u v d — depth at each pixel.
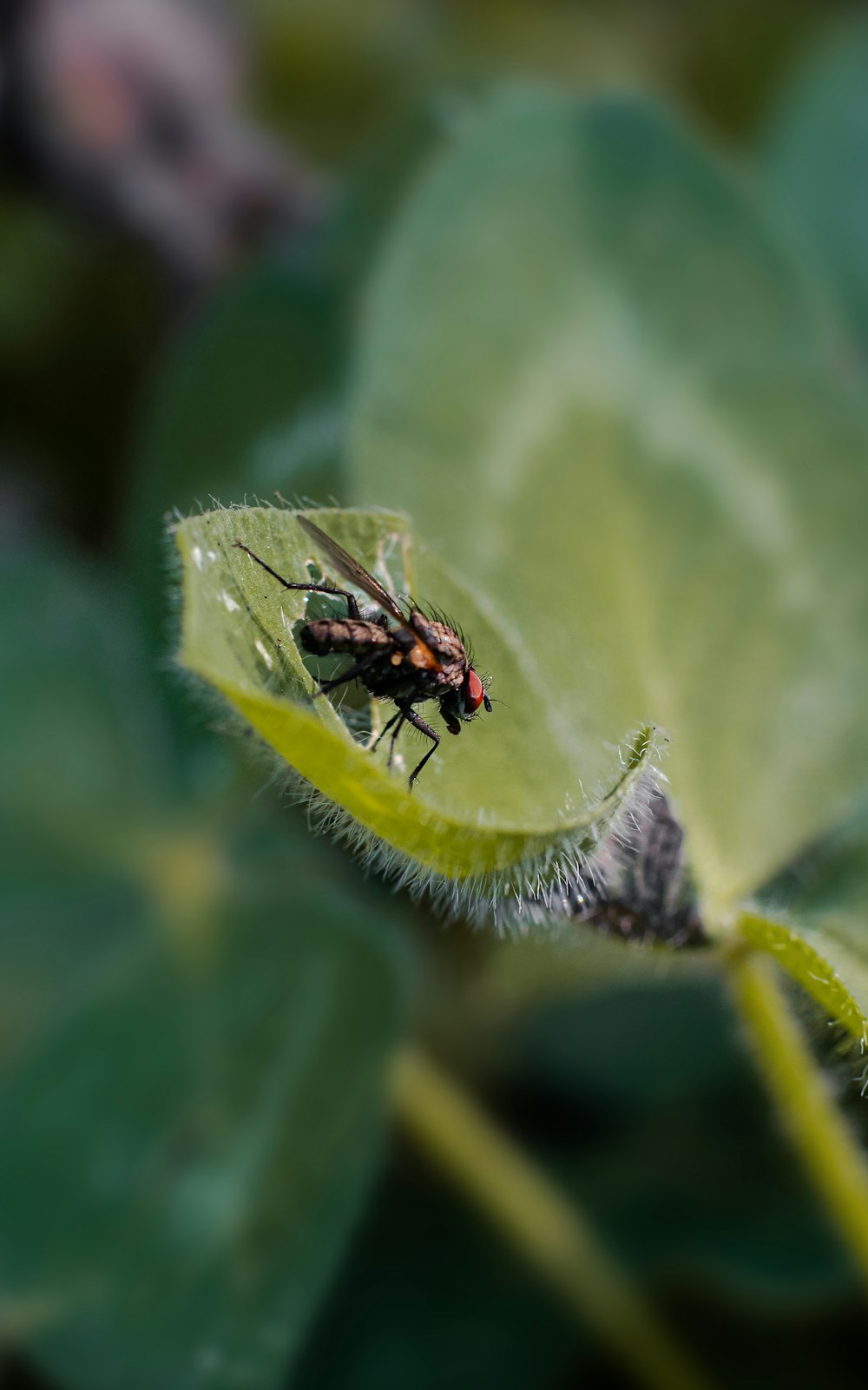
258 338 0.17
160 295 0.22
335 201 0.18
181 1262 0.16
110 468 0.22
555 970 0.18
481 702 0.13
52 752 0.18
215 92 0.22
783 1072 0.14
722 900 0.13
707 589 0.16
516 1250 0.17
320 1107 0.16
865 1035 0.12
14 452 0.23
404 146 0.18
